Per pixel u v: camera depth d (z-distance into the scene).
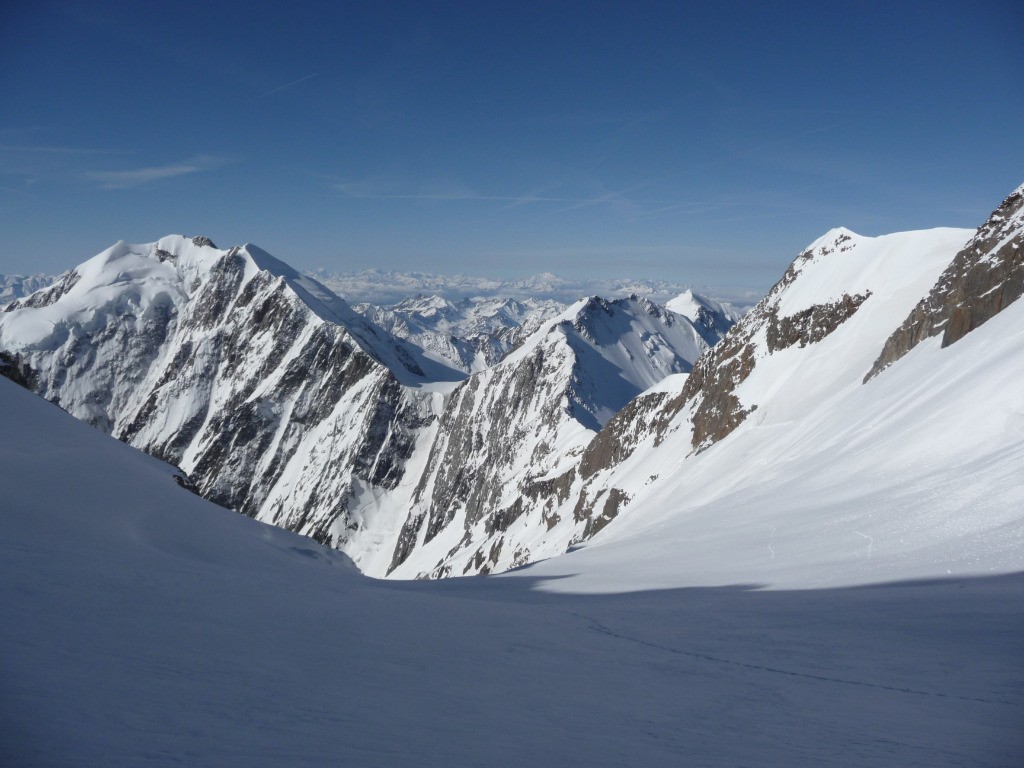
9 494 26.67
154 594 16.20
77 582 16.05
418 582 45.00
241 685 10.12
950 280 64.75
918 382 54.47
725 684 13.51
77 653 10.53
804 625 19.20
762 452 74.25
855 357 83.94
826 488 45.56
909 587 22.89
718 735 9.99
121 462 40.56
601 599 28.02
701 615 21.69
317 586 22.44
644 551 45.38
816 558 30.72
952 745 9.76
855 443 52.47
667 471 108.62
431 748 8.21
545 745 8.86
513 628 18.61
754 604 23.34
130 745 7.02
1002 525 26.98
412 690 11.21
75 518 26.52
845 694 12.76
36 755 6.31
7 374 63.75
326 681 11.10
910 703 12.06
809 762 8.80
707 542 42.28
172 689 9.41
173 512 33.94
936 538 28.28
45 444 37.03
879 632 17.58
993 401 40.69
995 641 15.75
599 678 13.54
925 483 36.31
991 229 61.62
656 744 9.35
